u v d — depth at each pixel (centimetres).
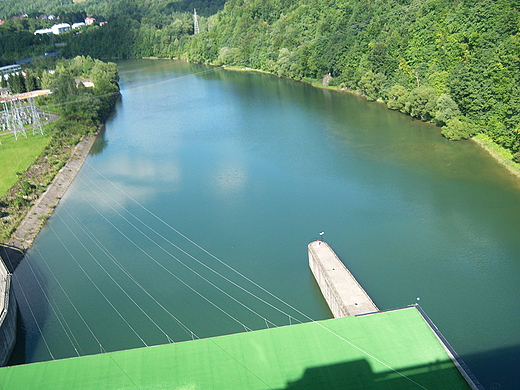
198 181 14812
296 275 10000
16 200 14300
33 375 7119
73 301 9912
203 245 11294
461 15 18425
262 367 6956
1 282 10188
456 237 10669
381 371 6769
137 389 6788
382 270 9756
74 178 16312
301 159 15762
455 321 8325
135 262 10981
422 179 13512
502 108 14938
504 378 7181
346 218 11812
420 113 18250
